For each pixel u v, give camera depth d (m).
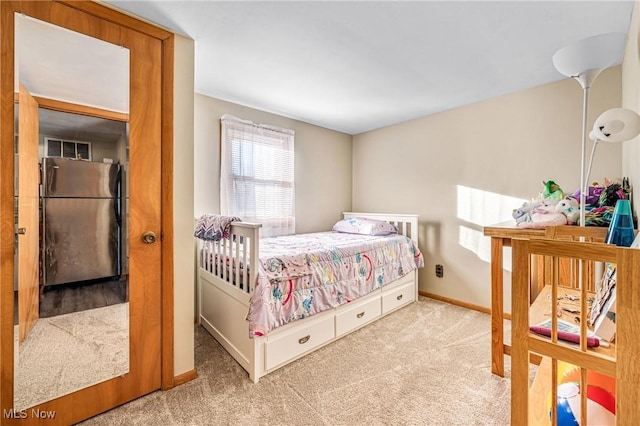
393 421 1.44
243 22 1.63
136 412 1.50
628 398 0.74
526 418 0.94
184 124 1.75
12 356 1.28
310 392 1.66
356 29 1.71
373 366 1.92
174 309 1.72
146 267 1.62
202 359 2.00
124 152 1.56
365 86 2.52
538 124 2.54
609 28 1.69
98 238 1.50
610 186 1.85
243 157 2.96
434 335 2.38
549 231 1.64
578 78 1.53
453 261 3.11
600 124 1.36
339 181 3.97
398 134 3.59
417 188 3.41
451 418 1.46
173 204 1.71
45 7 1.33
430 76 2.34
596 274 1.72
